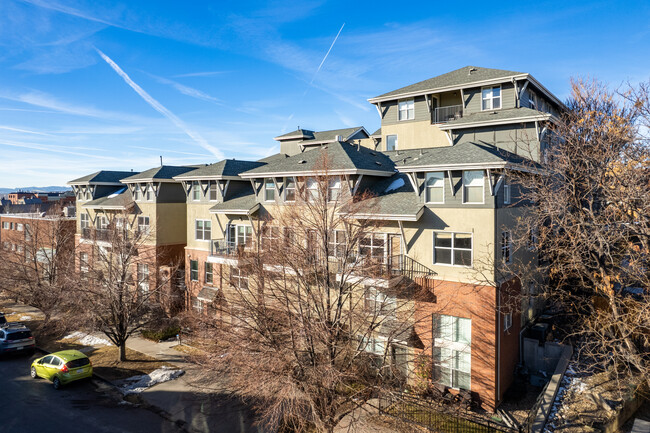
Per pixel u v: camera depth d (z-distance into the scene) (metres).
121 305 25.09
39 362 23.02
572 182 19.97
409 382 20.12
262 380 14.74
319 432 15.52
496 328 18.06
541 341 22.09
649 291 16.91
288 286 21.27
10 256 46.50
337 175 22.83
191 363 22.77
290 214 18.69
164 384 22.11
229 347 15.99
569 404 16.47
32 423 17.75
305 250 17.09
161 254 34.19
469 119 26.22
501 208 19.08
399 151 29.03
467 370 18.91
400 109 31.97
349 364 15.78
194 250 32.78
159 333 29.59
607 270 19.14
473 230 18.73
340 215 17.58
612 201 17.95
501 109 26.58
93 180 42.22
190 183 33.22
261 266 18.33
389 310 17.73
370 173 23.06
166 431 17.22
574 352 21.25
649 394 17.39
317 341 15.78
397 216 19.81
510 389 19.45
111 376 23.19
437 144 29.81
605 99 23.62
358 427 16.92
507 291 19.53
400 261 20.64
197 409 19.23
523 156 23.83
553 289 24.69
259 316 16.58
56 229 38.84
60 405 19.67
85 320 25.02
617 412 15.54
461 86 27.75
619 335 18.95
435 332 19.62
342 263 18.22
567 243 20.81
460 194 19.14
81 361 22.39
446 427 16.44
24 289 33.06
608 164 18.89
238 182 31.59
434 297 19.59
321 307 17.33
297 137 42.47
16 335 27.14
